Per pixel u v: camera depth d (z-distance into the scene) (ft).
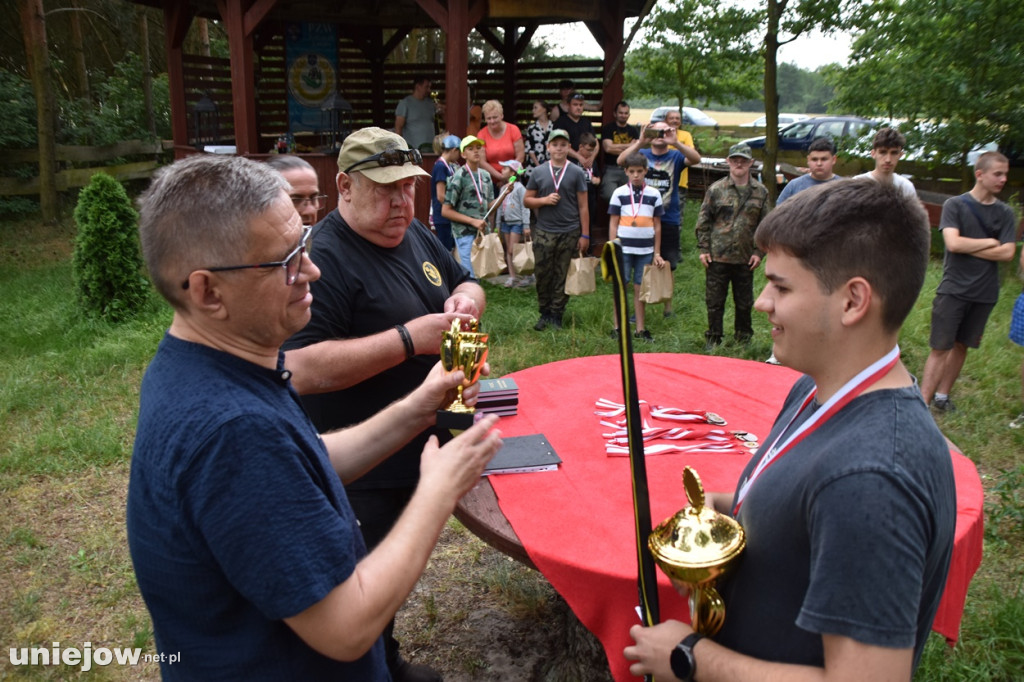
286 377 4.38
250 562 3.65
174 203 3.93
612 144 30.27
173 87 35.06
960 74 29.40
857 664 3.27
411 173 7.68
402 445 5.80
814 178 17.17
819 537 3.43
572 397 9.57
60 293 26.35
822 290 3.75
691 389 9.78
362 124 40.34
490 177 23.71
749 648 3.94
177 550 3.83
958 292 15.20
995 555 11.30
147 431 3.90
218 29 60.18
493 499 7.01
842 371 3.81
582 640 8.34
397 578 4.11
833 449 3.55
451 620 10.22
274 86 38.19
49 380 18.48
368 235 8.02
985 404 16.56
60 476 14.05
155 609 4.12
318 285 7.63
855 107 32.63
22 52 52.44
